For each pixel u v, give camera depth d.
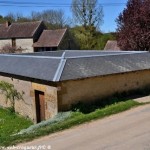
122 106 13.10
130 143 8.55
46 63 15.41
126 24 27.27
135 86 17.02
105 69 15.55
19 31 49.62
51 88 13.91
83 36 48.78
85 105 14.39
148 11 25.61
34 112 15.48
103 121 11.33
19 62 17.78
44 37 47.44
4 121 15.73
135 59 17.92
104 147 8.44
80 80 14.26
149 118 11.10
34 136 10.23
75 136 9.81
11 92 17.47
